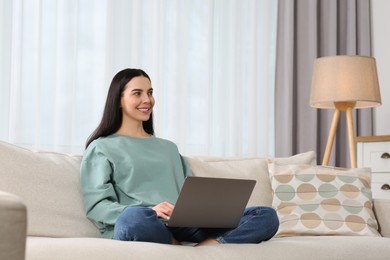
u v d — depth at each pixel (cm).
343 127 525
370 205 317
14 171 257
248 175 319
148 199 283
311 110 518
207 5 494
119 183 286
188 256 224
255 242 259
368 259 262
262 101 511
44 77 434
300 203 312
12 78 422
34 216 255
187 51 484
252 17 506
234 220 254
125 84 303
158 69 470
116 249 215
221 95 499
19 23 423
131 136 303
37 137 425
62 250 208
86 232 269
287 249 249
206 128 489
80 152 445
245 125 509
